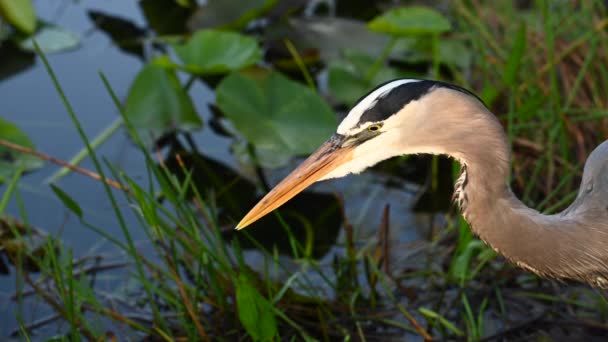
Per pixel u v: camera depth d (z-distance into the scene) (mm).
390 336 6836
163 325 6531
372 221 8211
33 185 8555
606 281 5637
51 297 7180
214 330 6680
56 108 9633
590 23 8984
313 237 8047
